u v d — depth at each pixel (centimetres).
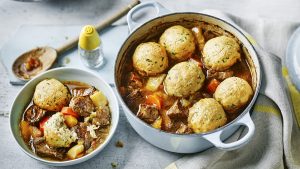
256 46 74
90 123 71
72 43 80
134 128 70
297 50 76
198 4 88
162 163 71
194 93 69
